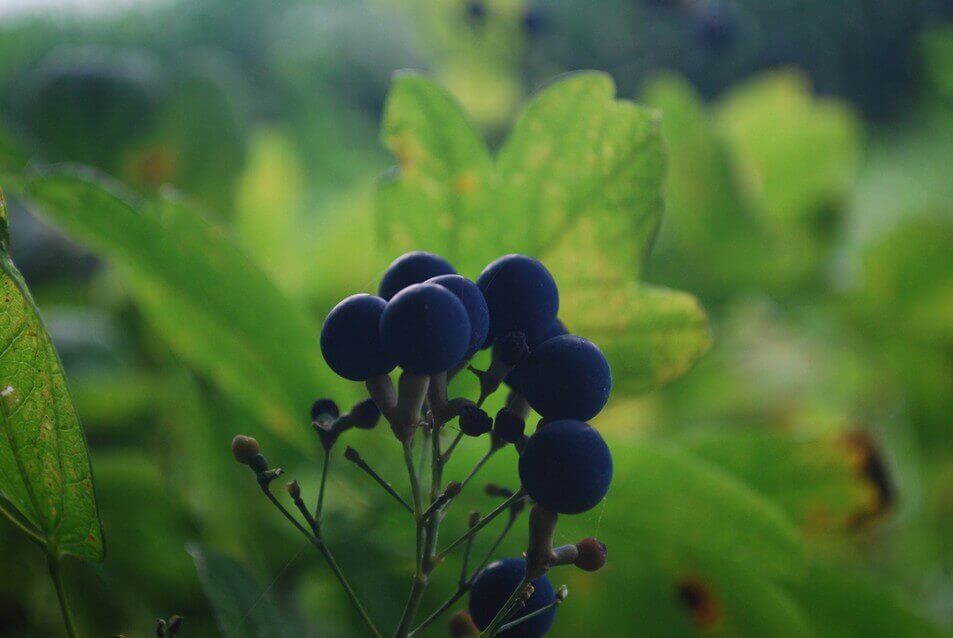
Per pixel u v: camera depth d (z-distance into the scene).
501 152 0.26
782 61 0.91
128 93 0.40
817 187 0.52
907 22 1.22
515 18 0.62
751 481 0.29
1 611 0.29
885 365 0.49
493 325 0.21
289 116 0.70
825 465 0.29
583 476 0.20
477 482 0.26
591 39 0.65
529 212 0.26
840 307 0.50
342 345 0.21
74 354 0.38
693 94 0.44
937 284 0.48
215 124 0.41
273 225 0.40
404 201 0.26
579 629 0.28
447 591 0.28
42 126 0.39
